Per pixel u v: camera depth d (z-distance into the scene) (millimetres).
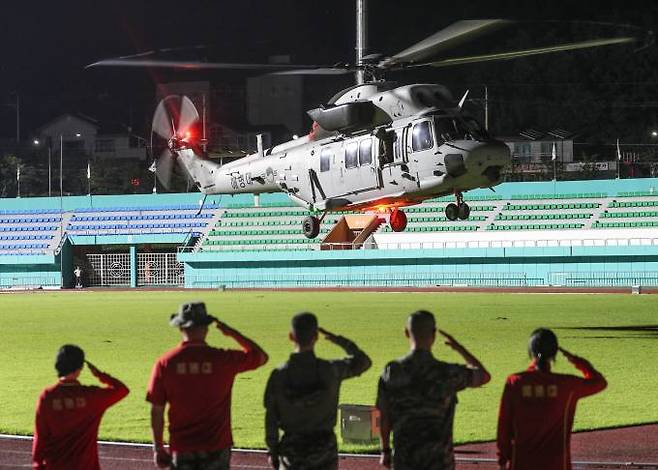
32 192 126000
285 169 41031
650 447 15977
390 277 80875
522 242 80562
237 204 93250
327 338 10398
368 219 88250
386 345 31438
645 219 81312
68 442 10383
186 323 10430
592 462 14781
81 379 24078
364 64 35344
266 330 37656
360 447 15859
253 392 21766
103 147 144625
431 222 86375
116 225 93938
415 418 9859
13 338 35469
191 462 10281
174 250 97562
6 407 20250
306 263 83250
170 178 48250
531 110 131125
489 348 29891
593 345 30500
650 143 120500
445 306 50906
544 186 85938
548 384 10008
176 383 10273
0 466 14914
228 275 85562
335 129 37094
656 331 35188
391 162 35531
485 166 33969
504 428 10172
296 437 9930
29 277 91750
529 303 52875
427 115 34531
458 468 14641
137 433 17422
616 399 20562
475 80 136000
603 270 75688
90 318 45281
